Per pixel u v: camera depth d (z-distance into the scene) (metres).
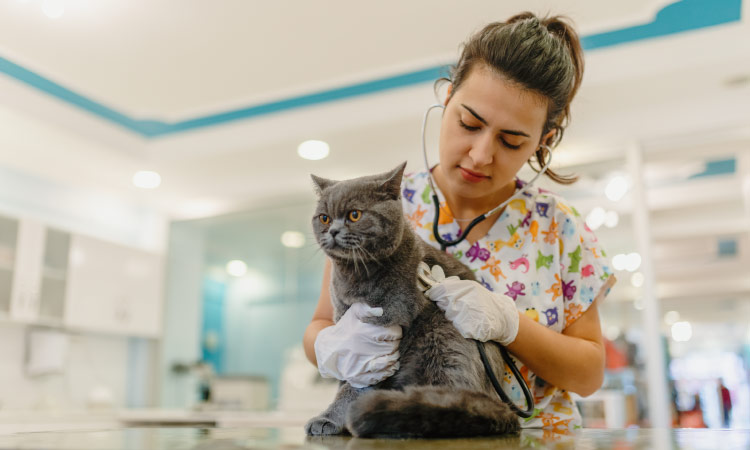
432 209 1.33
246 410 4.36
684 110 3.37
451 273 1.14
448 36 3.06
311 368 4.50
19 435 0.88
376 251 0.96
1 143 3.72
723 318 3.63
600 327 1.27
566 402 1.24
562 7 2.83
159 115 3.81
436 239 1.27
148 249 4.91
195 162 4.05
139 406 4.75
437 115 3.39
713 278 3.67
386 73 3.38
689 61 2.96
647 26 3.00
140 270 4.61
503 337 1.03
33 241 3.80
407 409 0.79
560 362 1.09
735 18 2.92
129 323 4.47
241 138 3.84
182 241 5.06
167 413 3.93
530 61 1.07
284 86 3.53
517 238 1.27
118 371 4.72
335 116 3.60
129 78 3.41
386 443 0.72
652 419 3.27
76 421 3.49
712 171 3.69
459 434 0.80
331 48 3.16
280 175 4.31
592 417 3.43
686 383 3.59
